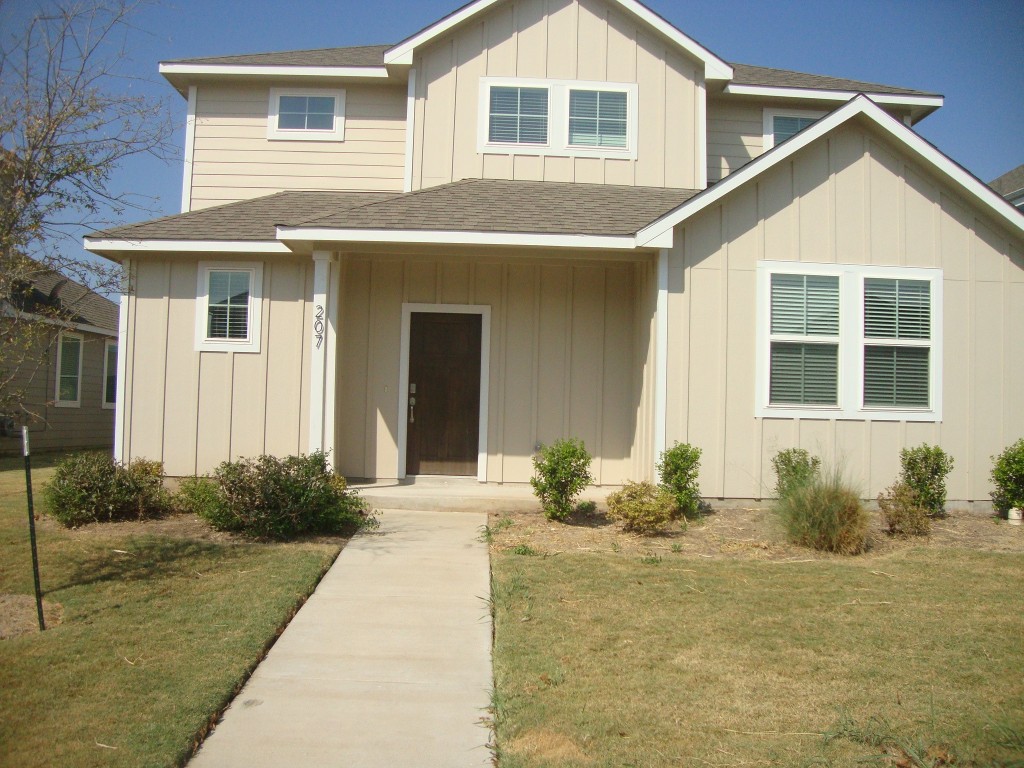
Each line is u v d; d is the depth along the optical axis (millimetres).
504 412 10625
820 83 13133
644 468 9828
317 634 5324
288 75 12281
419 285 10711
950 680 4594
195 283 10500
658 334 9180
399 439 10633
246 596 5848
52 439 16672
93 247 9984
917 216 9438
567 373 10664
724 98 12805
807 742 3863
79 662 4625
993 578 6648
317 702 4355
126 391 10430
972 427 9406
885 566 7020
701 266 9227
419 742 3938
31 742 3711
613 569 6781
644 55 11859
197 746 3838
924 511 8430
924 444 9289
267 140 12547
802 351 9289
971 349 9445
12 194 6438
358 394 10672
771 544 7727
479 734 4035
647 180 11773
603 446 10633
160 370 10453
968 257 9477
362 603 5949
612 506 8352
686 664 4789
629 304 10727
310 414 9586
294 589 6039
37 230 6352
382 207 9766
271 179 12523
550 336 10680
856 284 9344
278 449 10414
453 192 10625
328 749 3848
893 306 9375
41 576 6277
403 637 5309
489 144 11680
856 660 4875
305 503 7695
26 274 6246
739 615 5656
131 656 4738
